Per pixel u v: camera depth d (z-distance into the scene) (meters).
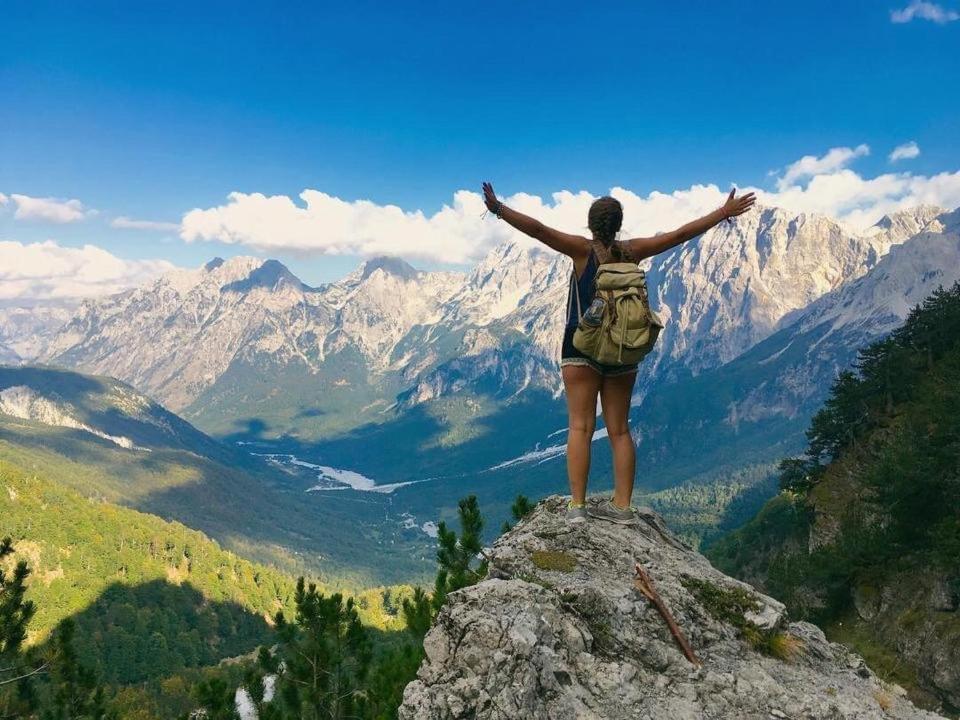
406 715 2.73
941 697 20.50
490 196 3.51
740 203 3.58
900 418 34.06
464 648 2.83
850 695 3.15
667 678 2.95
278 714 9.80
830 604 28.50
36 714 12.84
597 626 3.07
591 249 3.55
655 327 3.38
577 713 2.61
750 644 3.32
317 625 9.21
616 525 3.97
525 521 4.23
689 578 3.61
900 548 25.52
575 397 3.74
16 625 12.32
